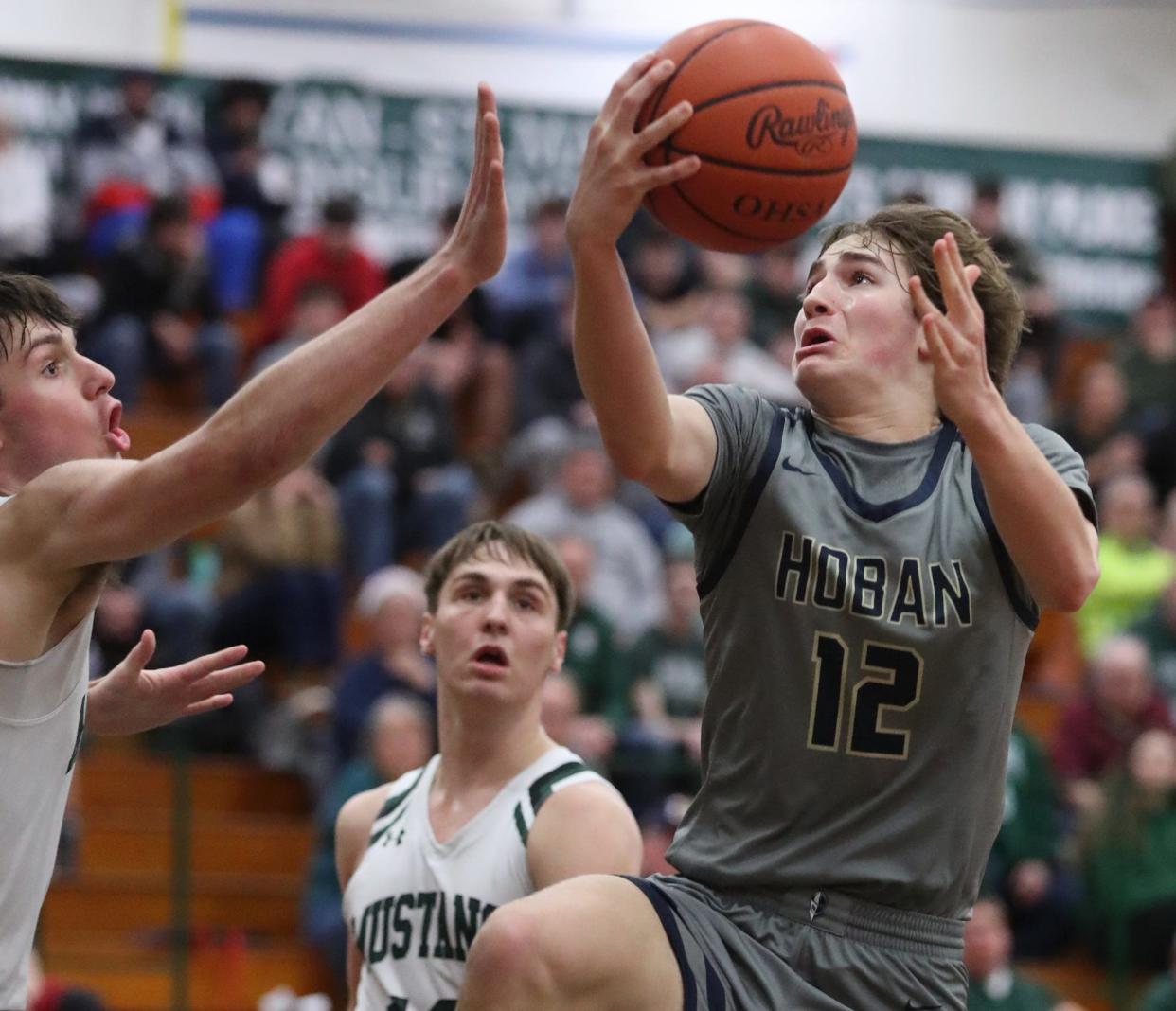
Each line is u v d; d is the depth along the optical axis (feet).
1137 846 38.42
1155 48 71.10
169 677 16.01
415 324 12.69
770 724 14.76
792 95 14.75
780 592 14.88
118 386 51.21
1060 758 41.09
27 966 14.46
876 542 14.90
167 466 12.48
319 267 53.31
